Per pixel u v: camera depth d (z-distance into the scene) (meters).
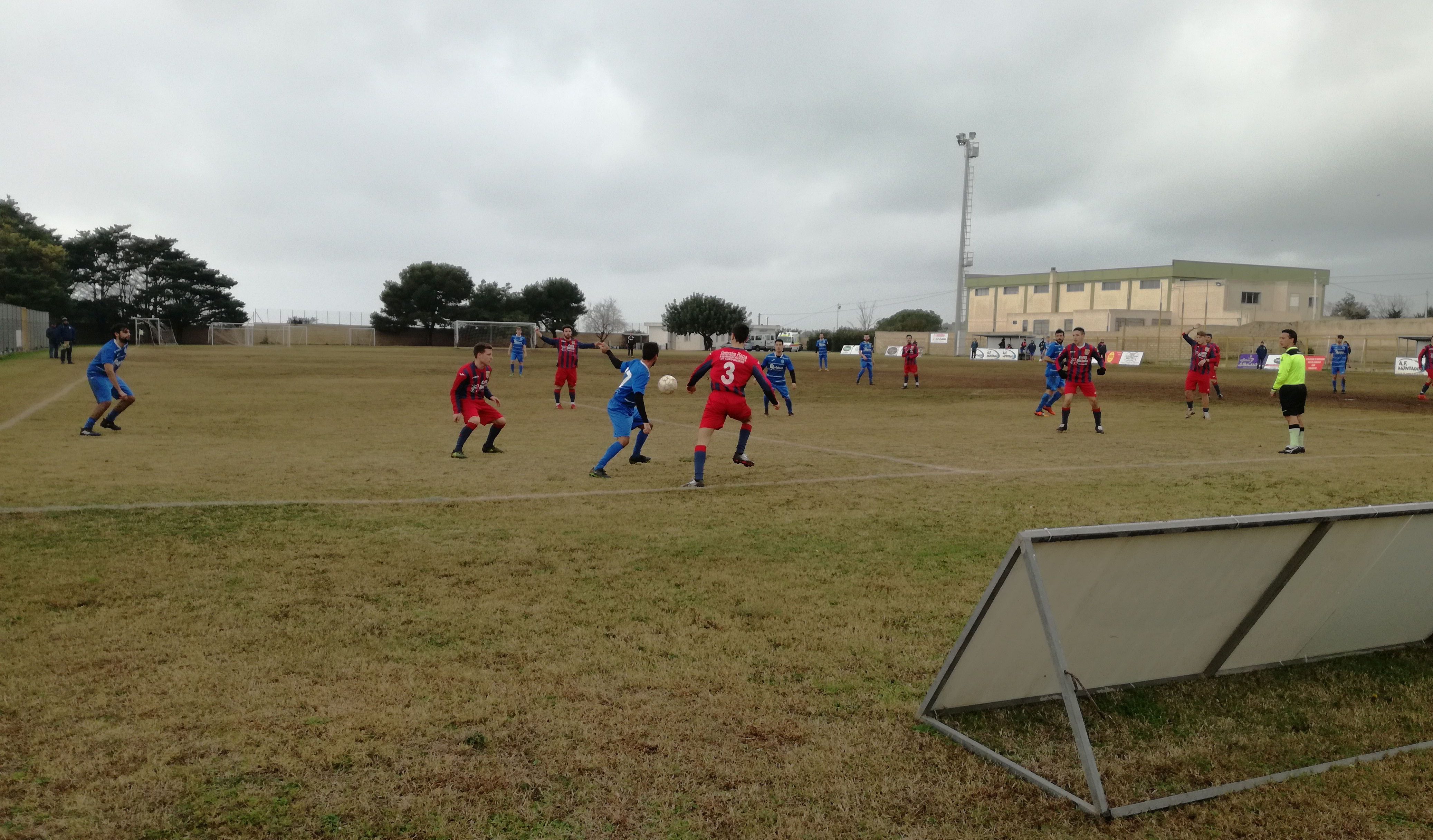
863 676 4.37
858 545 7.14
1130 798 3.26
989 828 3.05
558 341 20.95
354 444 13.38
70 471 10.12
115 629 4.81
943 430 16.58
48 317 58.62
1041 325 101.50
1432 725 3.95
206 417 17.16
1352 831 3.07
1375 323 63.72
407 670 4.33
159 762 3.38
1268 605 4.11
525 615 5.23
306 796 3.16
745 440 10.98
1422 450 13.75
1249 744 3.74
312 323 90.88
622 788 3.27
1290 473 11.25
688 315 102.19
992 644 3.64
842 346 98.00
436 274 92.12
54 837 2.88
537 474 10.59
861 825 3.05
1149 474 11.04
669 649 4.70
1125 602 3.73
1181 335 65.62
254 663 4.38
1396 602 4.59
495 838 2.94
